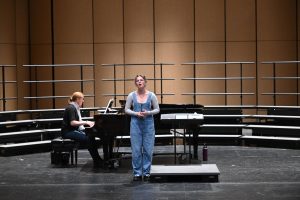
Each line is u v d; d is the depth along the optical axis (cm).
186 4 1545
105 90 1574
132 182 894
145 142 907
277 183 879
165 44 1554
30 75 1582
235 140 1330
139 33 1559
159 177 889
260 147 1280
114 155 1112
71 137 1039
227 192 816
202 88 1555
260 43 1539
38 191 838
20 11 1533
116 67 1571
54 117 1345
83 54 1570
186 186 859
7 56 1467
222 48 1547
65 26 1569
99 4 1565
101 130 973
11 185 884
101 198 787
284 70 1541
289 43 1540
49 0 1569
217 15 1544
